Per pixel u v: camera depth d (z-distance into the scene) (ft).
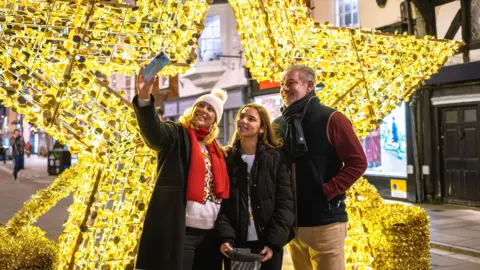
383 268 11.44
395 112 34.30
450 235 22.39
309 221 9.12
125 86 65.92
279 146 9.29
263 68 10.94
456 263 18.10
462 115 30.83
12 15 8.63
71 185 13.56
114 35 9.39
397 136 34.19
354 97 11.97
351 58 11.63
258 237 8.71
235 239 8.73
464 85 30.30
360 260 11.34
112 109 9.53
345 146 9.04
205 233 8.89
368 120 11.94
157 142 8.15
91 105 9.41
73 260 9.25
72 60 8.98
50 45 9.02
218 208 8.86
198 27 9.89
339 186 8.91
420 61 12.22
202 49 52.13
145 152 9.65
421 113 32.73
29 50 8.83
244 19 10.96
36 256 8.98
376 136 36.01
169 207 8.36
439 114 32.24
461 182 31.01
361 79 11.89
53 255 9.22
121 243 9.58
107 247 9.53
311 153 9.18
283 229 8.53
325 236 9.12
